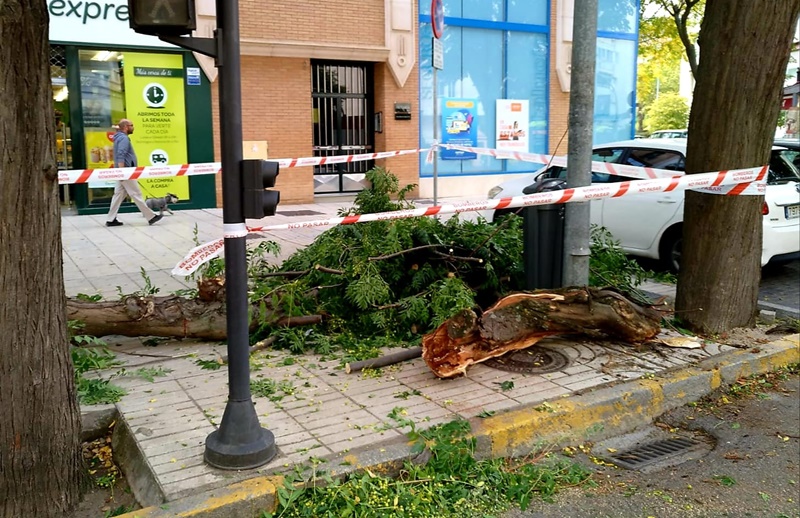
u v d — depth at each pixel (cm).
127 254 950
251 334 580
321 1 1490
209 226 1208
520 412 433
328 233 646
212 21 1368
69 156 1377
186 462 366
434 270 619
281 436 397
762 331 604
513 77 1817
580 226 576
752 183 567
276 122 1488
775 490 384
